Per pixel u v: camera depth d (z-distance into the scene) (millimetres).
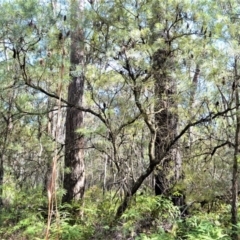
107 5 5039
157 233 4660
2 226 5945
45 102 6914
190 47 4715
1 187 7277
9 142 7641
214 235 4359
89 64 5359
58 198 6277
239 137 5219
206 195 5395
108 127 5762
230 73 4707
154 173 5961
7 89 5535
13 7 4715
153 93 5375
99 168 12516
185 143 6000
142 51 4848
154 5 4773
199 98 4996
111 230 5109
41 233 4898
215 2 4711
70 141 7012
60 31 4844
